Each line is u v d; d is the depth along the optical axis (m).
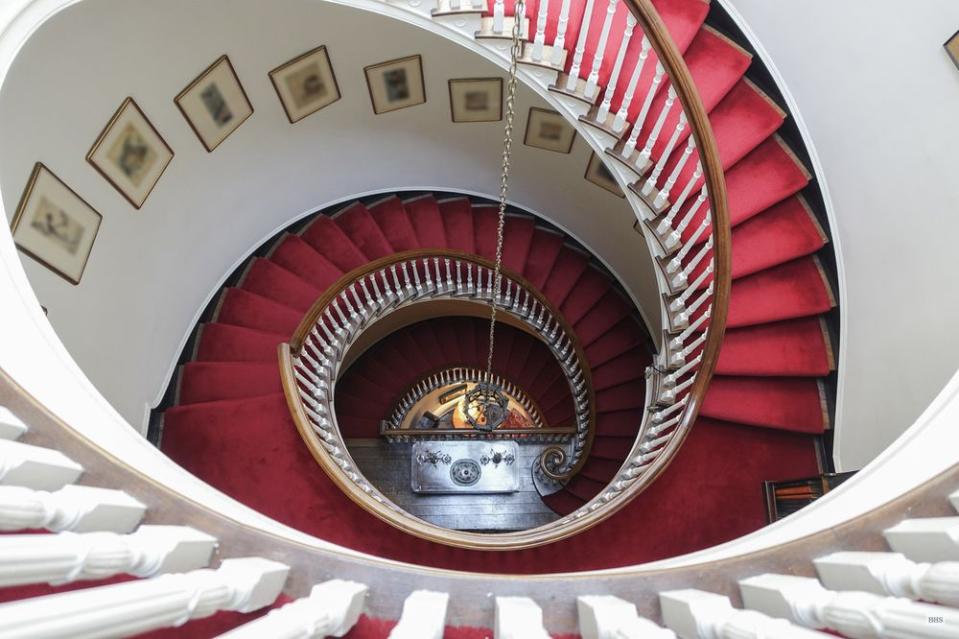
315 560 1.85
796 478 3.85
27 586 1.51
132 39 3.62
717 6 4.59
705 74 4.47
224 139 4.84
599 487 6.40
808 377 4.20
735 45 4.52
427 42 4.93
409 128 5.95
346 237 6.30
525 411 8.57
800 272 4.30
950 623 1.10
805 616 1.51
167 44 3.87
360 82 5.25
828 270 4.25
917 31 3.16
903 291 3.40
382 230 6.48
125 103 3.83
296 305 5.83
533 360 8.37
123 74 3.70
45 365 1.94
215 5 3.93
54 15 2.95
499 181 6.64
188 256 5.04
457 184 6.76
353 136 5.81
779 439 4.14
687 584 1.89
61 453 1.69
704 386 3.85
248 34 4.32
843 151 3.95
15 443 1.54
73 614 1.02
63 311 3.72
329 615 1.55
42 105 3.23
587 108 4.27
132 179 4.12
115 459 1.79
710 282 4.16
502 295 6.73
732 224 4.40
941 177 3.07
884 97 3.49
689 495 4.07
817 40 3.97
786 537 2.08
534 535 4.05
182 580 1.37
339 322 5.82
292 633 1.34
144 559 1.44
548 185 6.37
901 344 3.39
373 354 8.38
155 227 4.55
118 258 4.22
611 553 3.98
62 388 1.93
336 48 4.85
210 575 1.49
